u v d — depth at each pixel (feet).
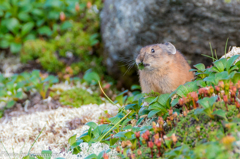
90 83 33.42
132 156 15.23
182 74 21.70
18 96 28.17
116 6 32.71
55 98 29.19
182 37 28.12
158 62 20.76
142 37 29.76
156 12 27.63
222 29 26.58
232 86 15.78
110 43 33.22
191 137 14.80
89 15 37.29
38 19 38.24
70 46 36.27
